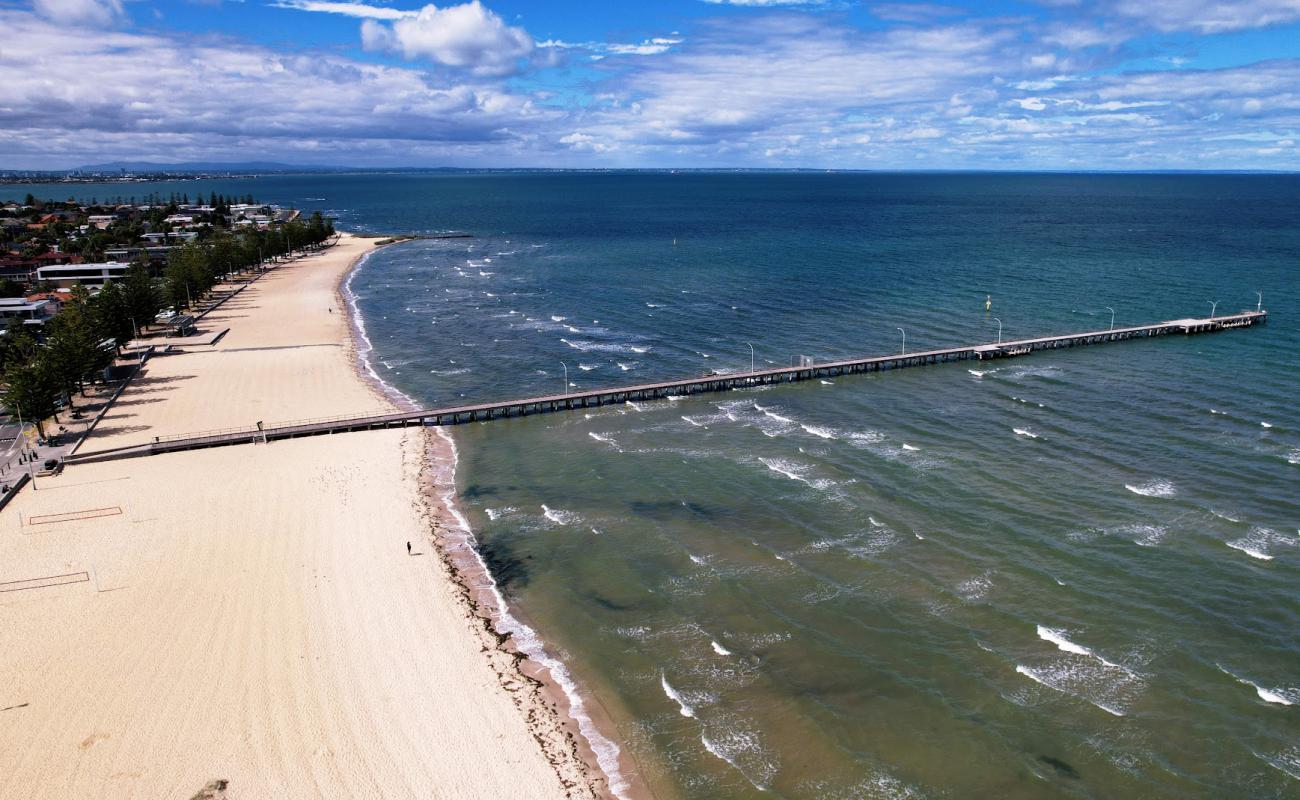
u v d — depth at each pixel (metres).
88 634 49.47
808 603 53.62
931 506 66.44
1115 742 40.47
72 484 71.94
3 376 89.88
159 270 181.50
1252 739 40.31
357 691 45.16
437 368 114.88
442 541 63.12
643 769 40.09
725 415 92.75
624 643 50.12
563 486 73.75
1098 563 56.62
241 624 51.00
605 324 140.38
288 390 101.38
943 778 38.81
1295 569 54.88
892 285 166.50
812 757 40.50
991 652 47.72
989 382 101.94
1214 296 147.38
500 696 45.22
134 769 39.06
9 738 40.84
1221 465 72.12
